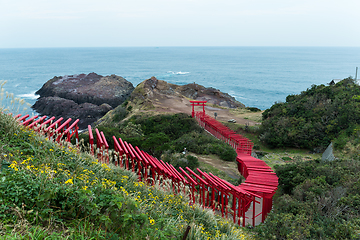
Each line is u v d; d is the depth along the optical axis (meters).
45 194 4.53
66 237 4.03
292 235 9.32
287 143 32.25
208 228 7.60
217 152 26.53
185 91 70.69
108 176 7.36
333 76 184.75
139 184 7.55
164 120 40.16
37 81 152.88
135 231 4.83
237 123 41.09
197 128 36.22
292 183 17.16
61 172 5.83
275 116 37.56
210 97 70.44
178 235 5.69
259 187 14.77
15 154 6.15
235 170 22.92
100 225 4.72
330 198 11.98
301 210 11.45
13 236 3.70
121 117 49.91
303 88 137.62
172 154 24.19
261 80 165.50
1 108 7.57
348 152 22.70
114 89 98.62
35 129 8.17
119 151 11.33
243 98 114.75
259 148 32.84
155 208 6.76
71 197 4.93
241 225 13.25
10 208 4.26
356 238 8.61
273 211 14.07
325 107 34.16
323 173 16.23
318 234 9.50
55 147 7.53
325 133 31.27
